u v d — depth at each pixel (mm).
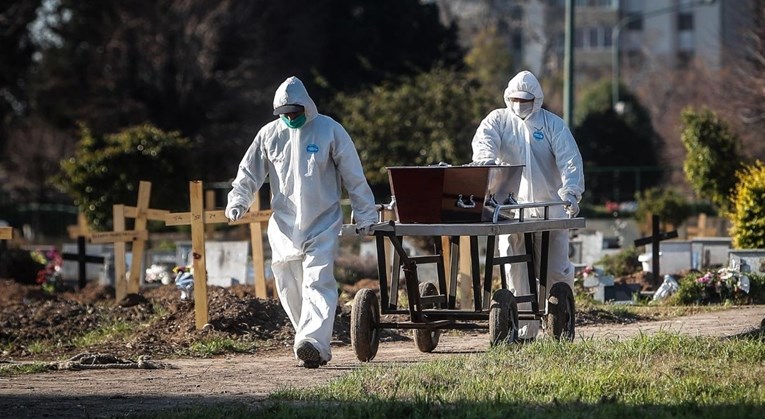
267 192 95125
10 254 69000
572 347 28562
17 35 149375
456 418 21203
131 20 135750
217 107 138625
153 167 83562
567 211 32312
